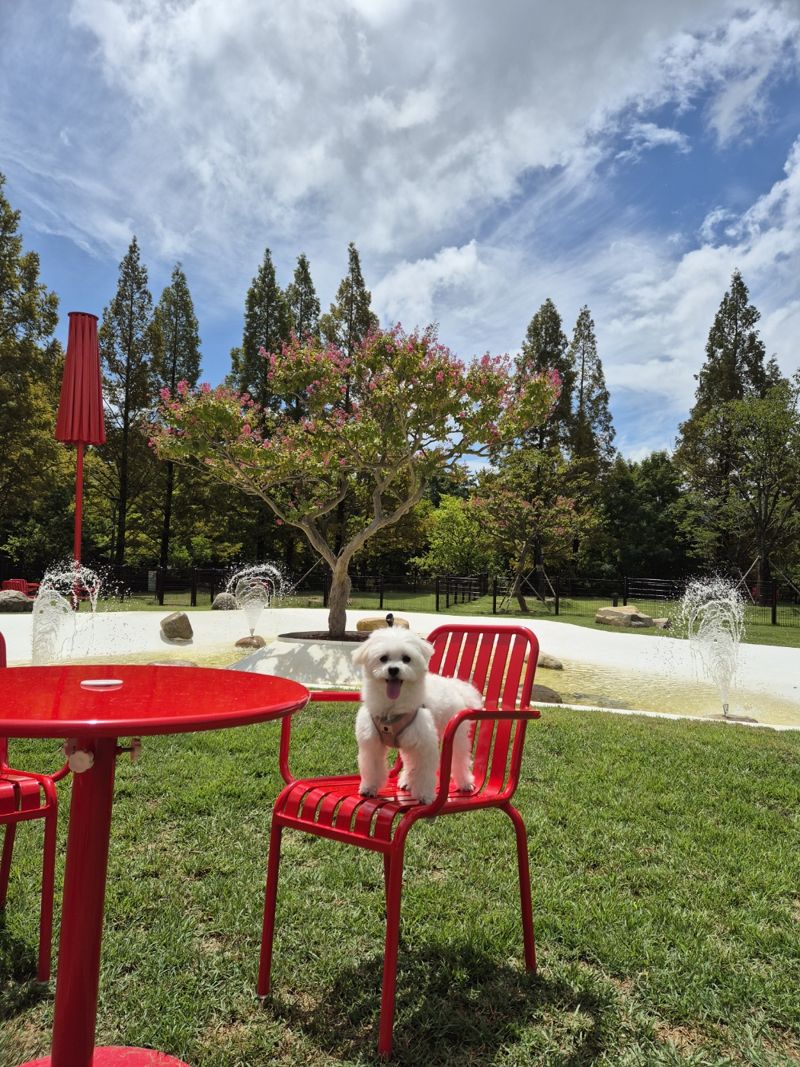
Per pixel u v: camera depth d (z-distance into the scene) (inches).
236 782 170.4
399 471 465.7
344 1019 88.4
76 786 75.2
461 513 1107.9
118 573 957.8
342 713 248.5
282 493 511.8
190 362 1210.6
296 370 453.1
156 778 171.6
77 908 73.5
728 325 1370.6
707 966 99.7
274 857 95.1
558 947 105.0
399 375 437.1
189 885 120.6
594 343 1416.1
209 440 435.5
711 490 1249.4
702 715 326.0
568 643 525.3
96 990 74.5
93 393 419.2
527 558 1058.7
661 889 123.8
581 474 1130.0
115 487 1164.5
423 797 95.7
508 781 104.1
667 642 532.1
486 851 137.7
